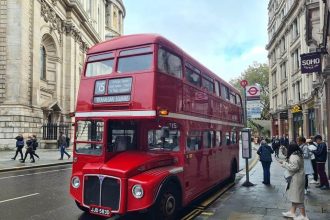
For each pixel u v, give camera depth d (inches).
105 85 323.6
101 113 317.4
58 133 1471.5
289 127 1729.8
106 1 3245.6
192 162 370.9
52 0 1562.5
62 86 1724.9
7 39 1253.1
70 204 388.5
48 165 840.3
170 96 325.1
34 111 1321.4
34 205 382.6
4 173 685.9
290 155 326.0
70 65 1779.0
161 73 312.0
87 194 300.4
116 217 336.5
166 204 301.6
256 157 1141.1
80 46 1989.4
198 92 404.2
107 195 288.4
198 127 396.5
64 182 558.9
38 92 1376.7
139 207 275.3
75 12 1845.5
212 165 451.2
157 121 325.7
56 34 1648.6
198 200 425.1
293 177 319.9
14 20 1258.0
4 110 1219.9
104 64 333.4
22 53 1259.2
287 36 1782.7
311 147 534.9
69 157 1008.9
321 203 391.5
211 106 456.4
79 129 331.0
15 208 366.9
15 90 1239.5
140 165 294.4
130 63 318.0
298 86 1609.3
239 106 652.1
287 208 365.7
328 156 574.9
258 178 617.3
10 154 1095.0
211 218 325.7
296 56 1647.4
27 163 853.8
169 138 339.6
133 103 303.9
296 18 1609.3
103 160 307.6
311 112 1311.5
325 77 583.5
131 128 335.0
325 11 590.6
